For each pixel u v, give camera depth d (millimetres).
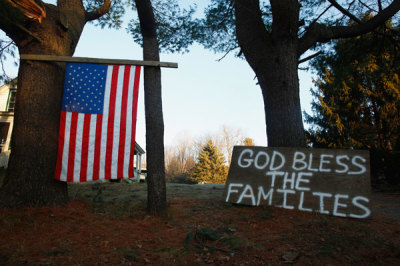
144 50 6133
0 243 3502
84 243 3658
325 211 5051
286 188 5590
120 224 4527
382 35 9438
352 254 3324
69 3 6895
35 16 5398
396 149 14406
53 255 3219
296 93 6633
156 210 5199
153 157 5477
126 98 5660
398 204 6926
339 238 3787
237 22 7848
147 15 5789
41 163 5297
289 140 6297
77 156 5316
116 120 5543
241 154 6410
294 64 6828
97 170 5305
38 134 5371
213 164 44500
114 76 5762
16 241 3600
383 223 4645
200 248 3537
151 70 5902
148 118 5684
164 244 3676
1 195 5012
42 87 5574
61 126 5402
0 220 4242
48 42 5824
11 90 16188
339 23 9766
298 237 3850
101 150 5387
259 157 6211
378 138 16344
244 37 7516
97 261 3107
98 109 5559
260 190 5754
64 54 6129
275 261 3160
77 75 5695
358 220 4773
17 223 4199
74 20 6699
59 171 5246
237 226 4359
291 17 6562
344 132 16984
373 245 3578
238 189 5941
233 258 3248
